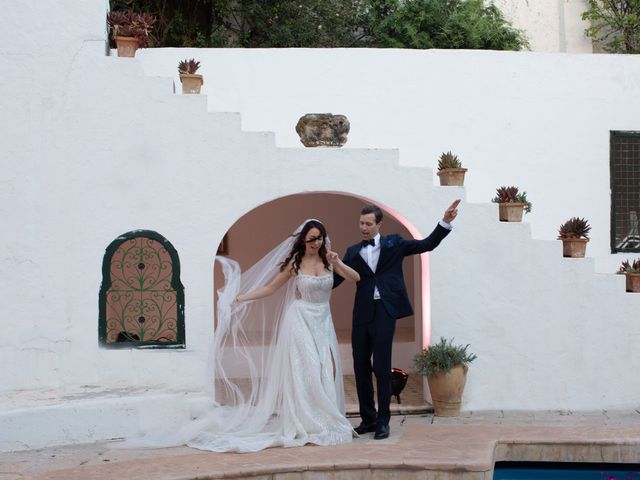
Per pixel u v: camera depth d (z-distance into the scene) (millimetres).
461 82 9188
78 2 7328
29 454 6152
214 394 7250
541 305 7656
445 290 7609
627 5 12469
